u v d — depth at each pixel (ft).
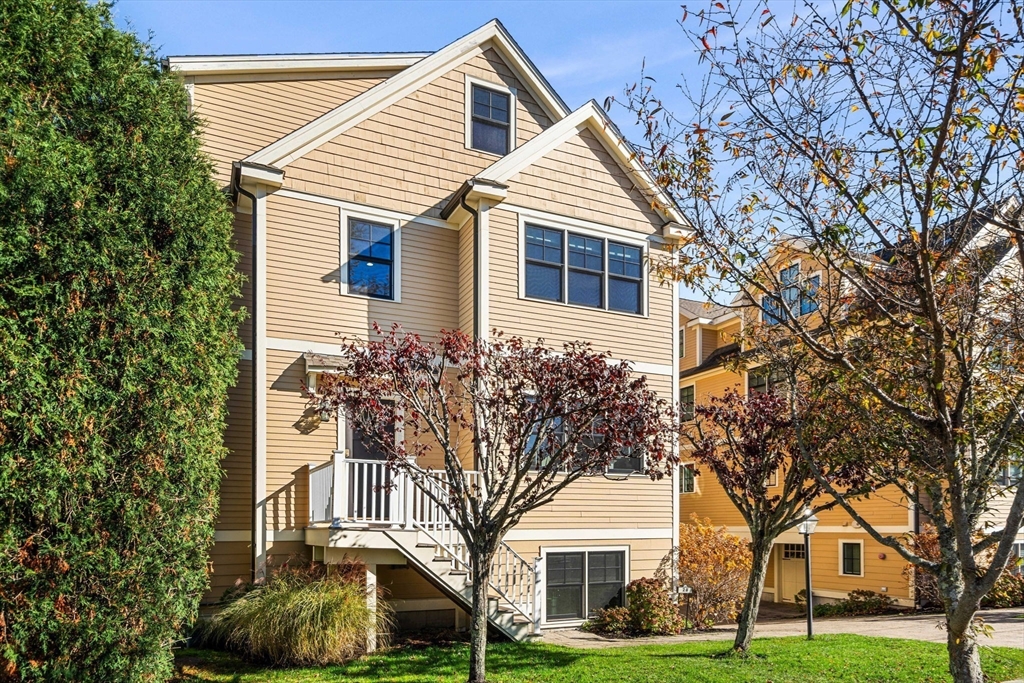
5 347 18.34
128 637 21.07
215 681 28.58
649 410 29.91
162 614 22.43
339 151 43.88
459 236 46.91
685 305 90.17
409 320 44.50
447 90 48.19
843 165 20.72
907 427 23.61
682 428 35.83
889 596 60.13
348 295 42.98
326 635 30.96
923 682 29.37
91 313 20.65
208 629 34.09
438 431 32.07
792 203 20.81
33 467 18.80
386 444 29.35
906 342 22.66
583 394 28.63
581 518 44.88
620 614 43.24
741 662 31.96
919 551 55.62
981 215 19.58
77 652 19.94
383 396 31.09
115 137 22.98
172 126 26.94
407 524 36.47
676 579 46.60
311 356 40.57
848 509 23.47
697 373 79.87
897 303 21.52
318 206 42.83
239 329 41.06
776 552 74.90
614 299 48.29
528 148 46.32
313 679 28.91
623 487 46.70
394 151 45.70
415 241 45.60
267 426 39.58
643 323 48.91
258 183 40.81
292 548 39.06
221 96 47.24
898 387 22.85
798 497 33.35
